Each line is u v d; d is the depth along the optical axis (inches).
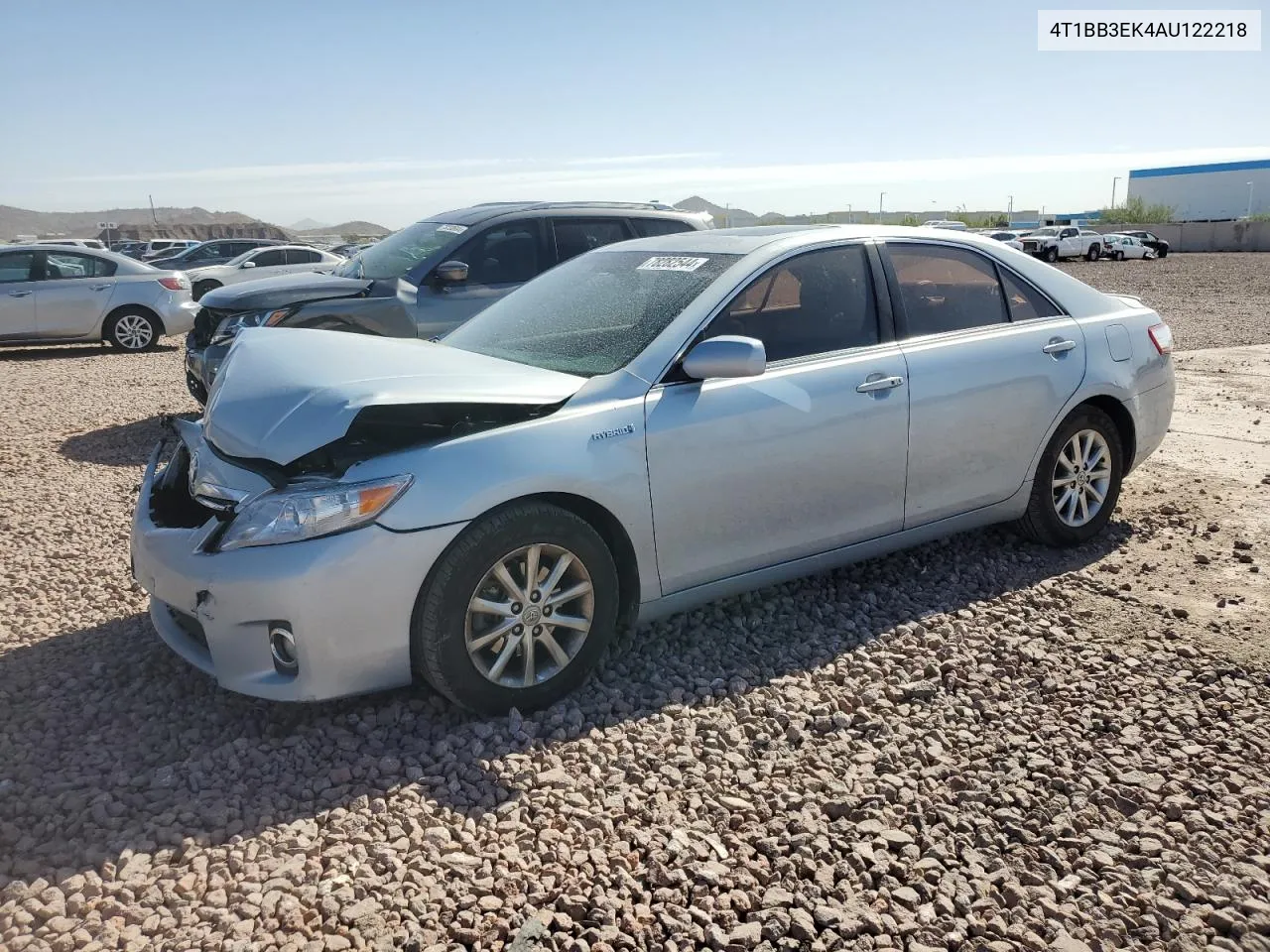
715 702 142.3
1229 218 3294.8
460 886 103.7
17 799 119.0
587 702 141.8
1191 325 608.4
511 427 135.9
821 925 98.9
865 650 156.9
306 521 124.1
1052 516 194.1
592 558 139.3
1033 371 183.2
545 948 94.8
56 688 148.1
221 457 138.9
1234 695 141.4
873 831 112.6
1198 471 257.3
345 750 130.3
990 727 135.3
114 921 97.9
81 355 568.4
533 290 189.0
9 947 94.1
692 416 147.0
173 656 158.1
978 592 179.5
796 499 158.6
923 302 177.0
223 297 312.7
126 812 116.3
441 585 128.6
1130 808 116.8
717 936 96.5
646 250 183.3
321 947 94.8
